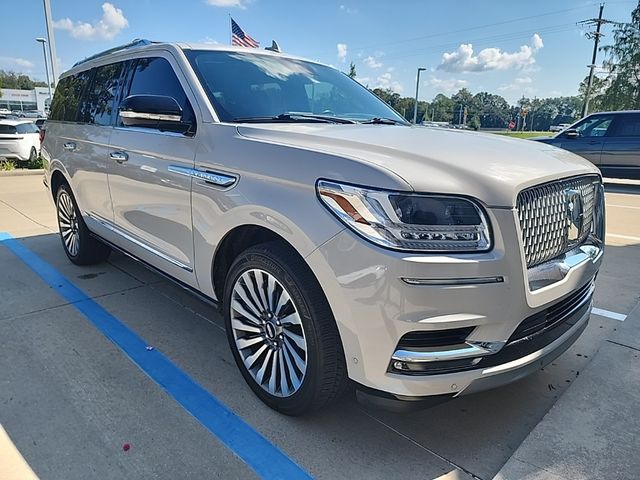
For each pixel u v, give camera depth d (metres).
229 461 2.16
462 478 2.09
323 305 2.14
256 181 2.32
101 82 4.04
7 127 13.39
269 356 2.51
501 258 1.89
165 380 2.80
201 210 2.68
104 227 3.96
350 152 2.12
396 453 2.24
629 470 2.08
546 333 2.24
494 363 2.04
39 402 2.55
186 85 2.97
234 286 2.59
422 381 1.94
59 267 4.81
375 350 1.94
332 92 3.56
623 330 3.40
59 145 4.59
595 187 2.60
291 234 2.12
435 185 1.89
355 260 1.91
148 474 2.07
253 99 3.01
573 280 2.25
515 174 2.02
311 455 2.21
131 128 3.40
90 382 2.76
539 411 2.56
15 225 6.71
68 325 3.49
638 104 34.12
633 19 34.47
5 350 3.10
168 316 3.68
